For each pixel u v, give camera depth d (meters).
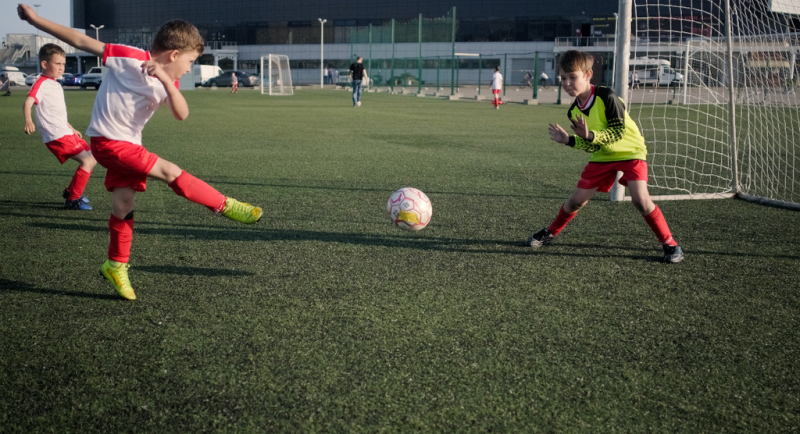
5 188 5.78
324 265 3.48
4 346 2.38
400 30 36.44
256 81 50.59
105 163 2.77
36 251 3.71
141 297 2.93
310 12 63.97
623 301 2.96
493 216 4.80
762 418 1.93
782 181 6.98
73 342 2.42
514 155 8.67
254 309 2.78
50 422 1.87
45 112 4.70
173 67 2.78
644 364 2.28
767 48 7.96
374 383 2.10
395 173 6.89
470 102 26.77
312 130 12.35
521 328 2.60
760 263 3.63
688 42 8.57
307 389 2.06
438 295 2.99
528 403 1.99
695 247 3.98
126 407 1.95
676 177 6.59
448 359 2.29
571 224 4.58
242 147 9.32
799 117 9.39
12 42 72.38
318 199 5.38
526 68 57.16
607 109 3.43
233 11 66.44
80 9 71.31
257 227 4.36
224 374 2.16
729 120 6.29
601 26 55.44
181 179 2.87
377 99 28.97
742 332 2.60
